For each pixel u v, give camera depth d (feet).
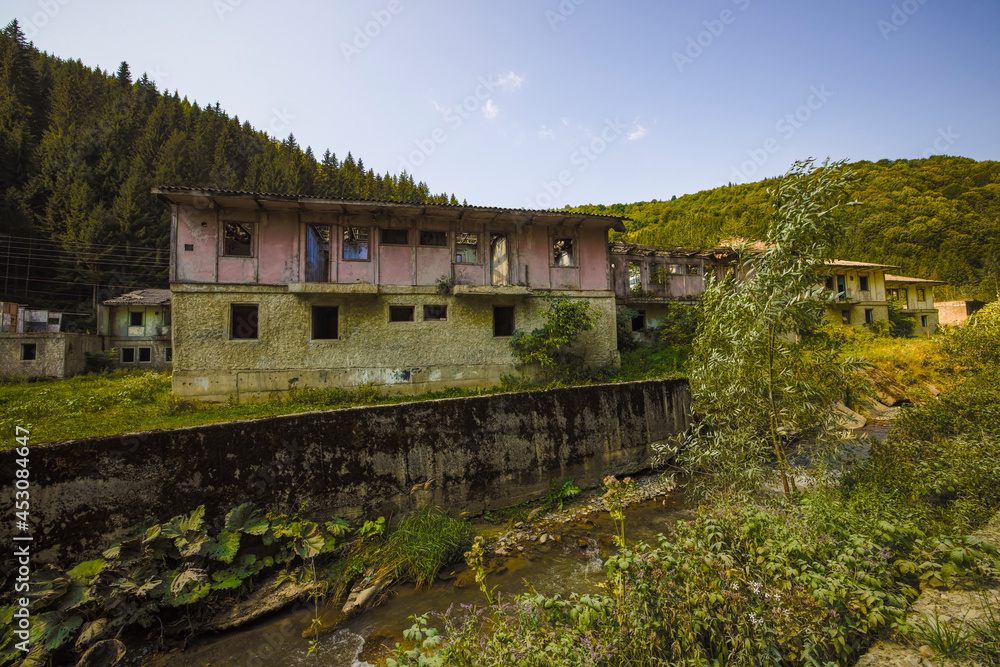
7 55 134.10
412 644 15.69
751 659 8.87
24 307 71.41
